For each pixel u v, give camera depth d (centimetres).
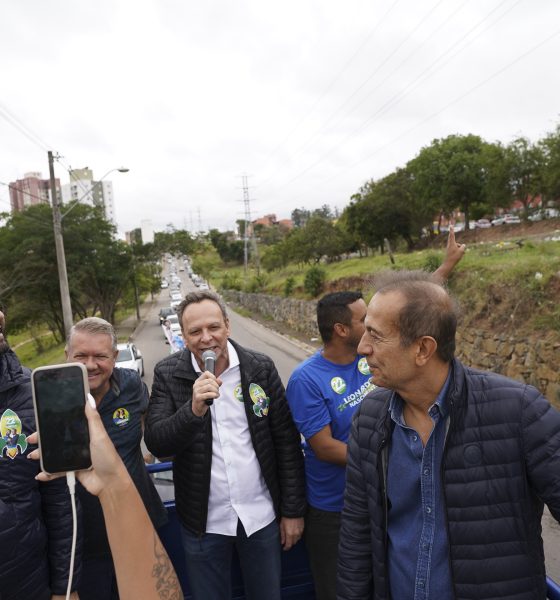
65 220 2838
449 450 142
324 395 233
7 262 2672
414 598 147
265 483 230
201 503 220
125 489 121
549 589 163
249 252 10169
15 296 2764
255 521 225
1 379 172
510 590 137
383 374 147
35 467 173
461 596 139
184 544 229
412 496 151
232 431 225
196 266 10775
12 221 2755
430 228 3944
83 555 220
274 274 5703
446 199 3441
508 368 918
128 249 3566
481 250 1400
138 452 237
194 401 193
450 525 141
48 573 180
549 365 805
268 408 232
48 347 3425
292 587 262
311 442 232
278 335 2591
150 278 6725
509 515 138
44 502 180
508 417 139
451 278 1210
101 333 220
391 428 158
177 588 127
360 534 168
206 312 220
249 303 4509
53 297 2927
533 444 136
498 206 3197
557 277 888
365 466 163
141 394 242
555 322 829
